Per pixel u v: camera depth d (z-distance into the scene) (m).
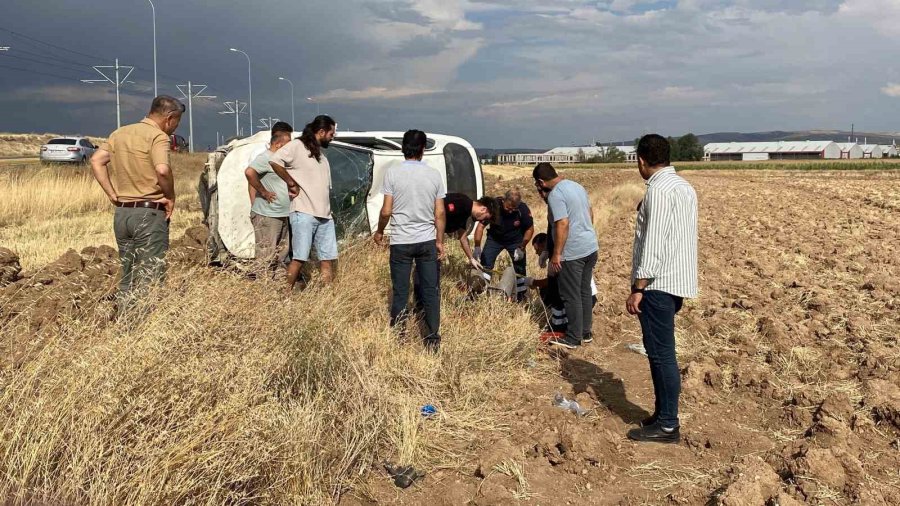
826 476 3.98
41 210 16.23
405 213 5.96
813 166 86.62
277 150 6.98
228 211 8.12
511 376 5.90
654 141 4.65
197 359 3.89
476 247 7.82
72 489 3.23
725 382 5.85
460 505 3.90
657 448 4.67
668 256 4.53
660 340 4.64
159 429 3.48
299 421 3.93
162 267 5.53
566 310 6.82
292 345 4.57
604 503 3.94
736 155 155.75
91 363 3.70
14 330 4.24
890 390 5.41
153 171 5.89
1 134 66.31
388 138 10.12
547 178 6.80
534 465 4.30
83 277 5.74
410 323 6.21
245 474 3.48
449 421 4.83
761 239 15.27
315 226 6.79
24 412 3.40
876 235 15.77
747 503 3.66
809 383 5.79
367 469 4.16
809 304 8.38
